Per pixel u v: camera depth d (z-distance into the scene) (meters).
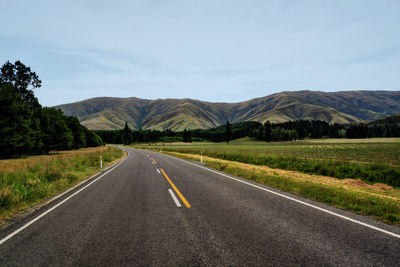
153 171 14.09
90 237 4.04
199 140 159.00
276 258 3.21
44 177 10.45
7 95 28.23
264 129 147.88
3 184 8.28
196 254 3.35
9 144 26.30
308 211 5.52
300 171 14.73
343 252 3.38
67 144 39.56
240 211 5.52
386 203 6.20
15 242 3.87
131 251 3.47
